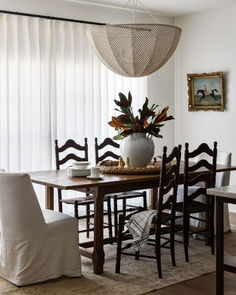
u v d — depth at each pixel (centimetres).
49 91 613
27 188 352
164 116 467
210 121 710
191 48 733
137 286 365
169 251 462
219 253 311
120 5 661
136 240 388
